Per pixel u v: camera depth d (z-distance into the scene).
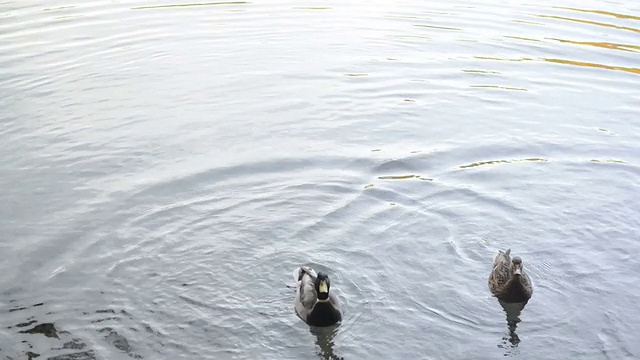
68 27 24.91
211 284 13.05
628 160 17.19
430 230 14.62
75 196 15.62
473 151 17.59
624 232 14.55
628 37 24.02
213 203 15.47
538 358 11.39
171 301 12.60
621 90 20.75
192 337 11.79
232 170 16.69
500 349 11.59
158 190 15.88
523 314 12.35
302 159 17.16
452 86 20.98
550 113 19.48
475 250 14.04
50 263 13.48
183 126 18.67
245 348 11.59
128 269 13.37
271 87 20.86
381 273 13.39
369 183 16.25
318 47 23.52
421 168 16.86
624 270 13.44
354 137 18.23
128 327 11.95
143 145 17.75
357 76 21.55
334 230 14.62
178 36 24.31
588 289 12.95
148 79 21.23
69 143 17.77
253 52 23.11
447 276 13.34
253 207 15.36
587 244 14.22
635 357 11.38
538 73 21.78
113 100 19.95
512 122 19.02
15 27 24.75
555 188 16.08
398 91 20.66
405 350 11.58
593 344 11.67
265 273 13.38
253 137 18.17
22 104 19.59
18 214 14.95
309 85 20.98
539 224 14.83
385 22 25.66
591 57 22.69
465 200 15.64
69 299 12.55
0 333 11.70
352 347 11.63
